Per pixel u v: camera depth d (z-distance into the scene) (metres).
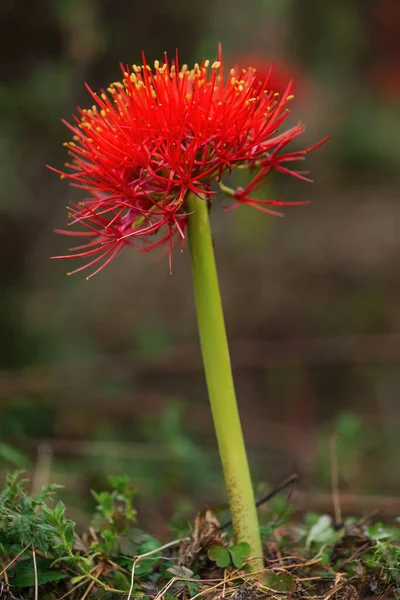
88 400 7.41
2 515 2.71
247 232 10.21
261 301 10.69
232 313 10.62
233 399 2.86
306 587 2.83
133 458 6.67
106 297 9.57
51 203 8.25
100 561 2.93
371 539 3.11
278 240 11.17
